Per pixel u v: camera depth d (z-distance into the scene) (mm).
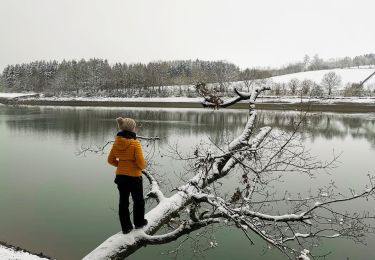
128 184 4930
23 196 16047
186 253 10414
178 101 74062
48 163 22516
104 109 67438
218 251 10375
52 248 11141
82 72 111062
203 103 6754
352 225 6434
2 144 29359
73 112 60812
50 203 15102
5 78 147250
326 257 9836
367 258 9812
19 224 12938
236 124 39031
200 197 5234
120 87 100500
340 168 20375
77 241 11688
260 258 9891
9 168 21188
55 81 118125
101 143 29422
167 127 37219
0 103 93250
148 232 5105
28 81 136375
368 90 85750
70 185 17719
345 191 15891
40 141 30812
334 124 41469
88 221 13281
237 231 11672
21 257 9984
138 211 5031
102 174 19828
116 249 4695
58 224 12914
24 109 70062
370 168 20469
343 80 116188
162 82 87500
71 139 31781
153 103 75562
